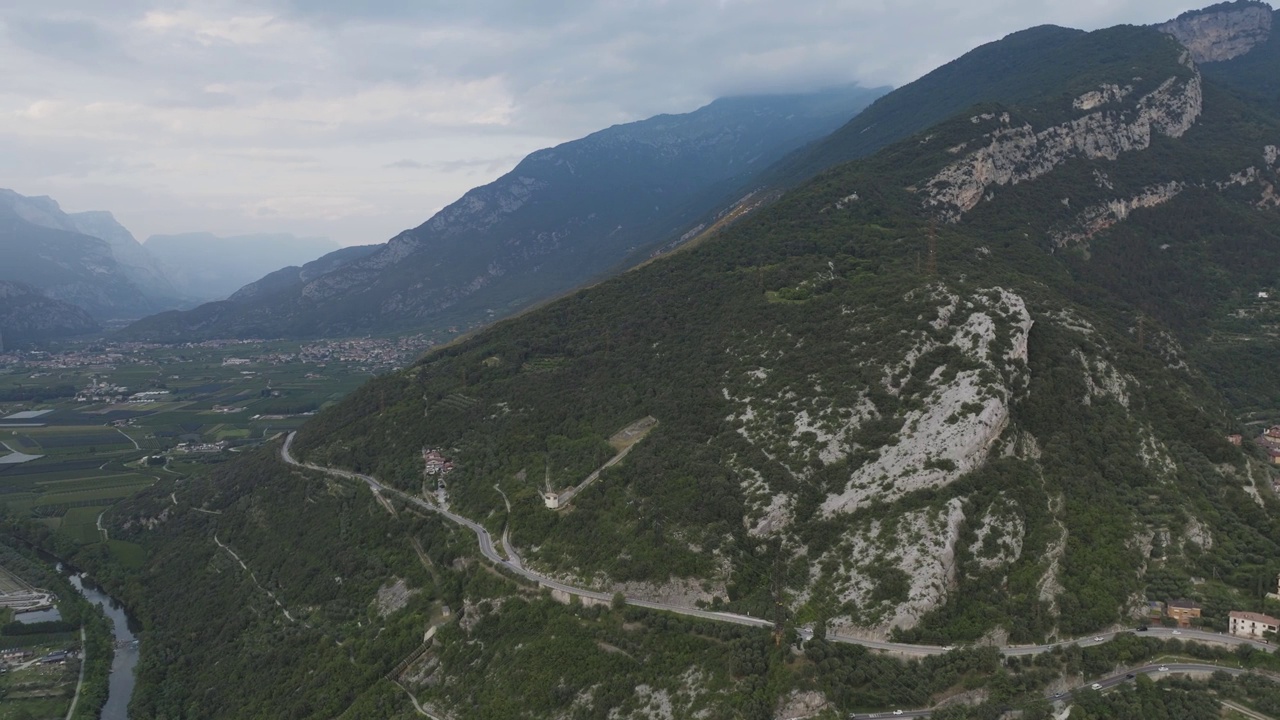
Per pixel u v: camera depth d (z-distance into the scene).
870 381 172.25
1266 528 156.00
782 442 168.75
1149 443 171.75
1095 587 139.12
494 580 166.00
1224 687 121.12
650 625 141.38
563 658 142.00
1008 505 148.12
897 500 149.62
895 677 122.62
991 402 159.62
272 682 174.00
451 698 148.75
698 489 163.75
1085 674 125.00
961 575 139.38
